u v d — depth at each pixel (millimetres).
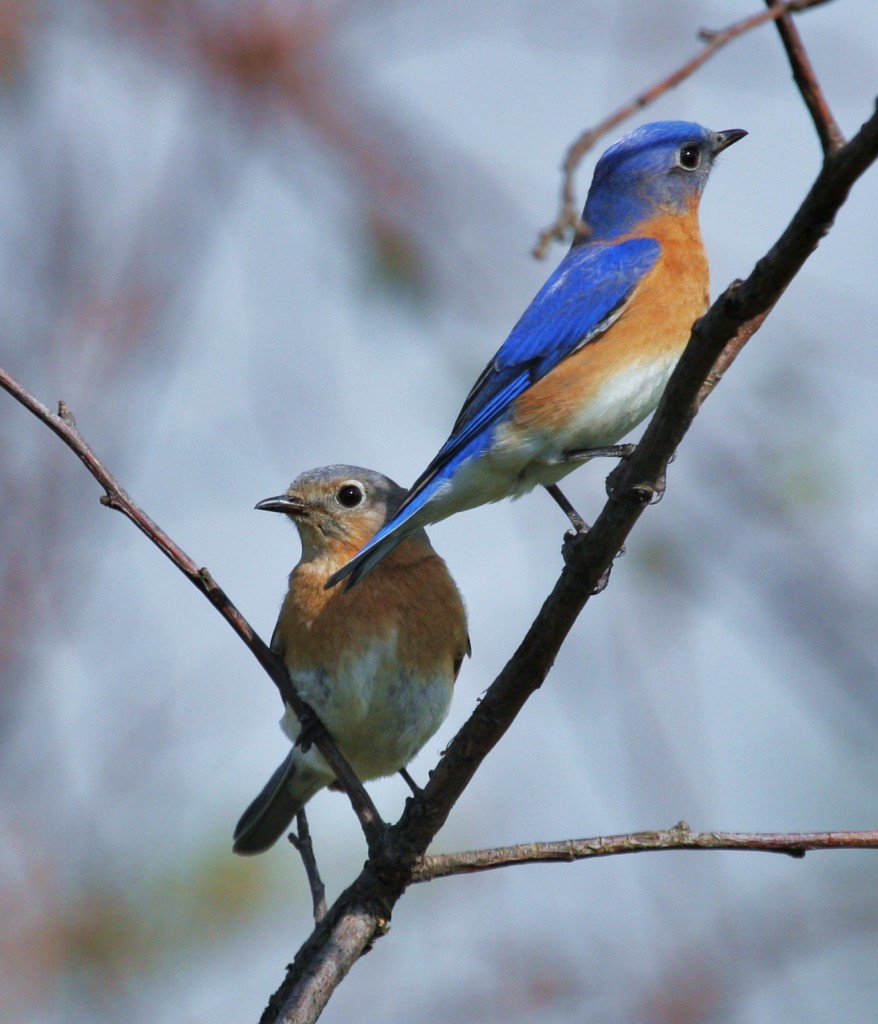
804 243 6297
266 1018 8016
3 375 8203
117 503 8461
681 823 7773
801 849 7508
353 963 8102
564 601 7660
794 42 5922
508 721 7922
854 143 5938
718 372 8102
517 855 8031
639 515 7465
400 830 8180
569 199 5340
